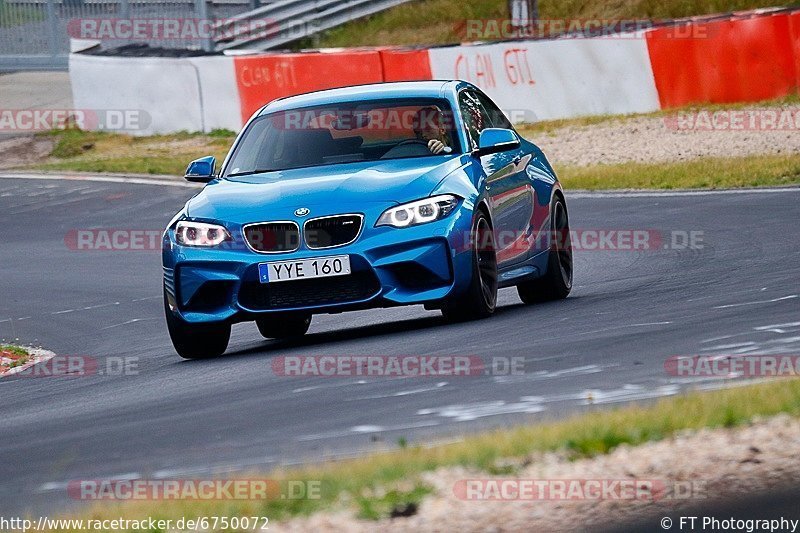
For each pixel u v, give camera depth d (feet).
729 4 223.51
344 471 35.60
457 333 63.10
